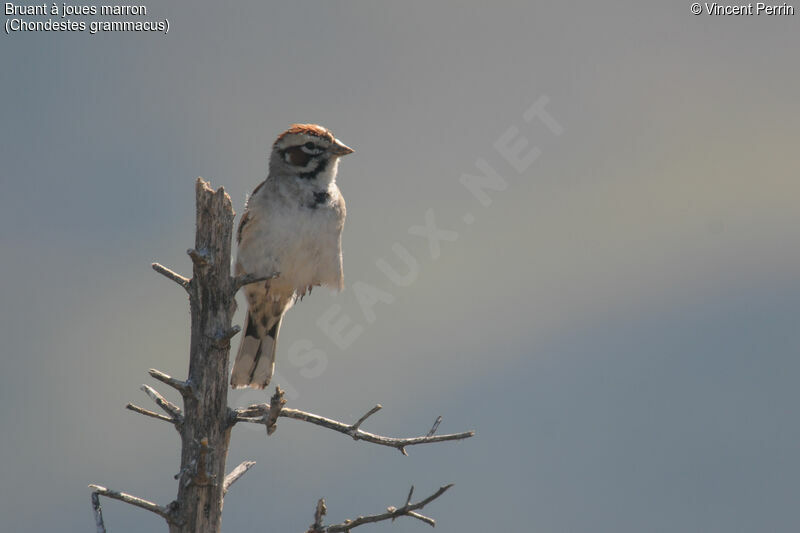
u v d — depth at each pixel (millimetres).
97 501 8266
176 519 8523
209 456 8578
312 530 8172
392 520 8281
